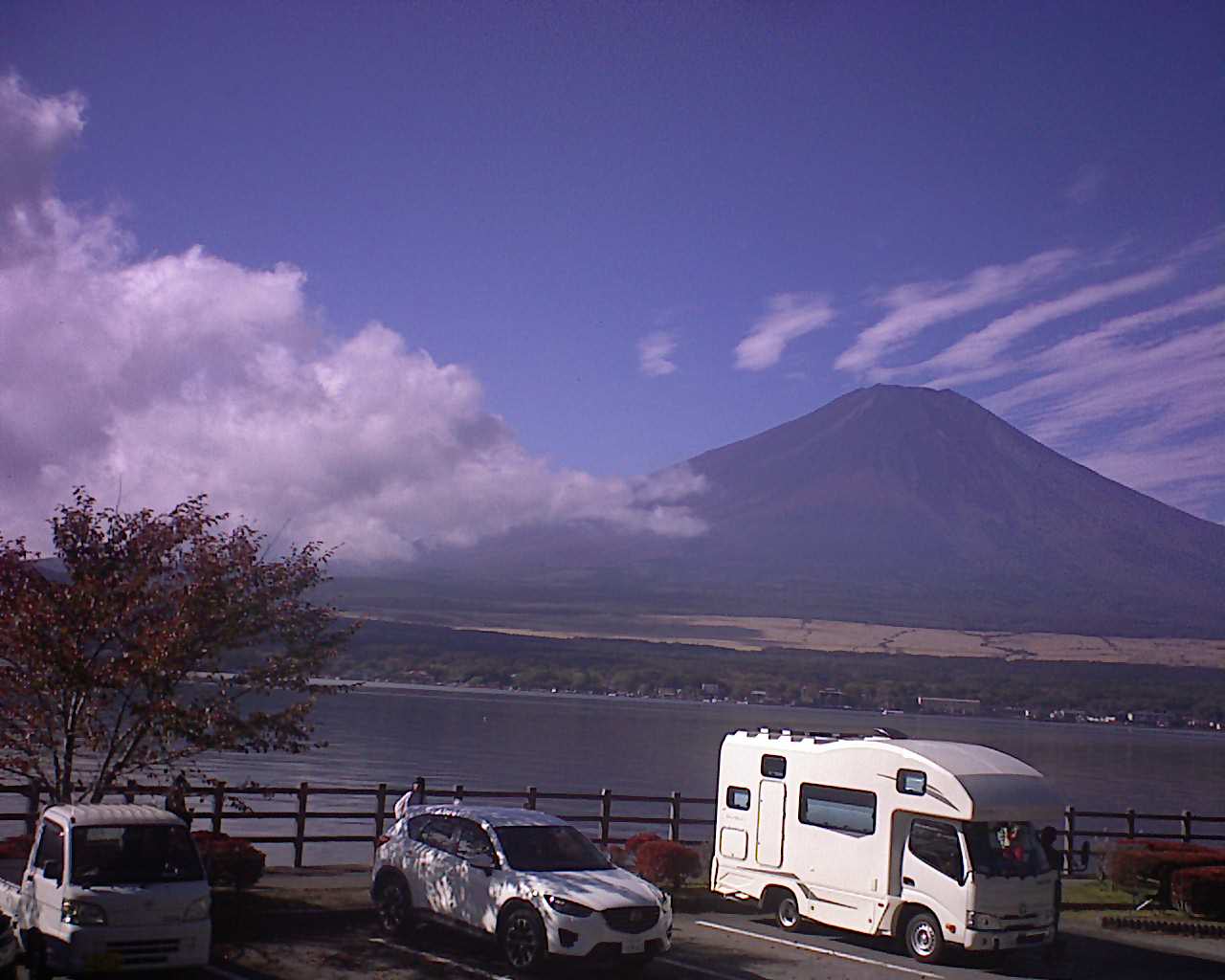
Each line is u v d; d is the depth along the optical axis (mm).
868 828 17375
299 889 18406
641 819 23516
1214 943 19141
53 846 13734
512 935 14422
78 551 15969
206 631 16047
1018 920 16297
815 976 15359
